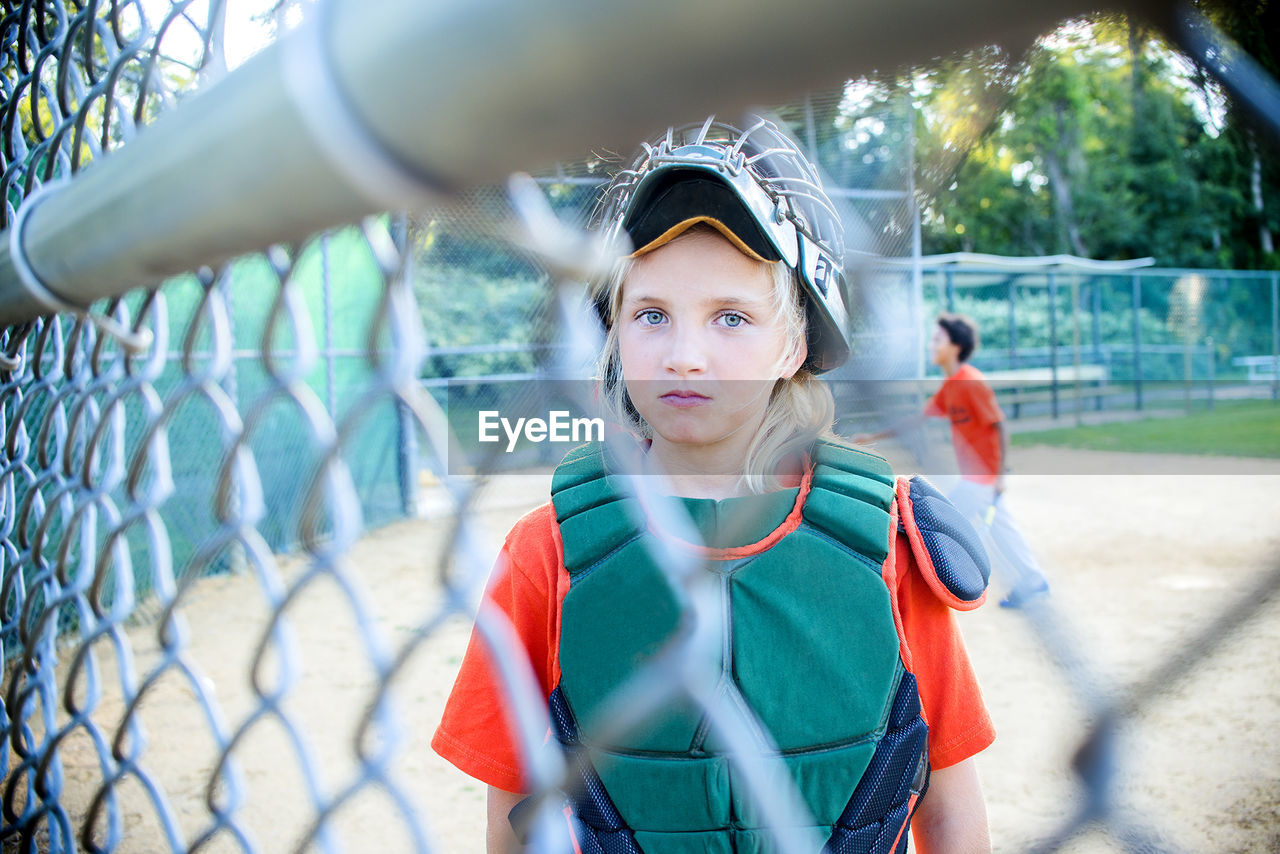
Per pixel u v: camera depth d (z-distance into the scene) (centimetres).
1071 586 525
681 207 86
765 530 93
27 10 106
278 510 683
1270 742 319
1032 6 21
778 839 84
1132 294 1712
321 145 31
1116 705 61
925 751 92
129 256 47
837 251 94
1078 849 213
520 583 102
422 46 28
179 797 320
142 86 73
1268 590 55
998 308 1747
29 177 93
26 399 101
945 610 100
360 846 288
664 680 83
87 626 89
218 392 61
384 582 618
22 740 104
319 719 386
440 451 42
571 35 25
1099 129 2150
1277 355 1919
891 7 21
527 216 33
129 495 73
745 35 22
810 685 87
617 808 87
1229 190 2184
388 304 41
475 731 102
